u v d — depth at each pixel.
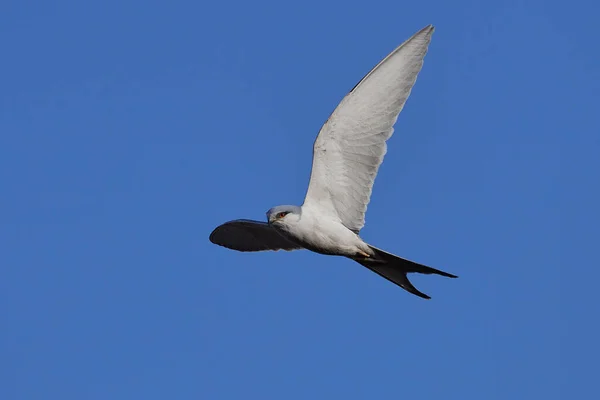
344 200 15.48
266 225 17.11
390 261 15.55
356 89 14.84
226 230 17.59
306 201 15.59
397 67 14.84
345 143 15.23
